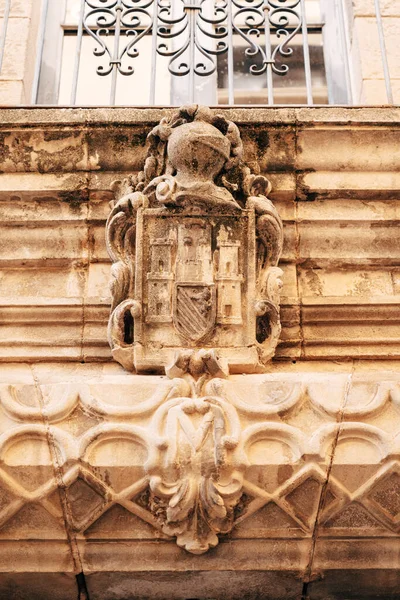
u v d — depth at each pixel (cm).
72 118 418
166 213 388
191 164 389
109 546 345
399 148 419
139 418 345
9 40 545
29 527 341
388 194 417
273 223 392
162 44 495
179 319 372
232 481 331
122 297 383
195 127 390
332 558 347
